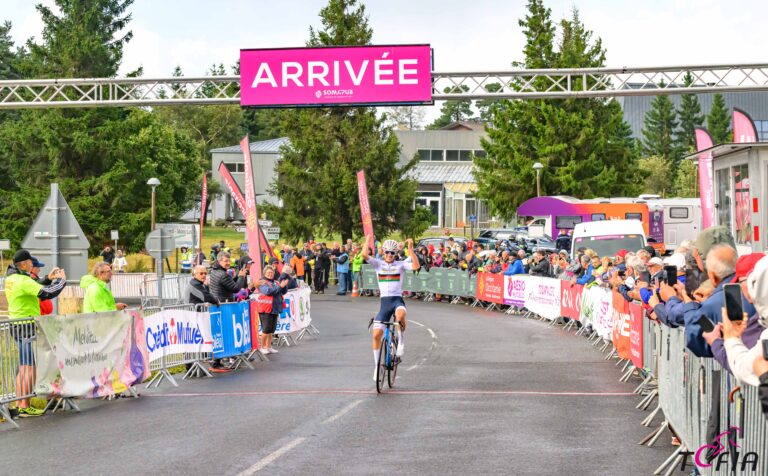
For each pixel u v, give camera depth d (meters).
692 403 6.98
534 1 56.88
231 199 85.56
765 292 4.55
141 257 53.31
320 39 50.00
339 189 47.81
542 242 43.06
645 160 101.88
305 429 9.48
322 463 7.80
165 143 74.06
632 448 8.43
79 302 28.17
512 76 22.88
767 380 4.07
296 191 49.41
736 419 5.49
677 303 7.59
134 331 12.80
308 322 22.64
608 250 29.84
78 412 11.23
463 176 85.56
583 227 30.41
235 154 84.06
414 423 9.81
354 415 10.37
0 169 60.06
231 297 16.58
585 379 13.52
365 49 22.44
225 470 7.57
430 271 34.41
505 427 9.55
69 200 47.28
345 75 22.48
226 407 11.19
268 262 27.48
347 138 48.81
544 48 56.69
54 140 47.19
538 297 25.64
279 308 18.20
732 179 18.23
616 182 56.09
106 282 12.84
